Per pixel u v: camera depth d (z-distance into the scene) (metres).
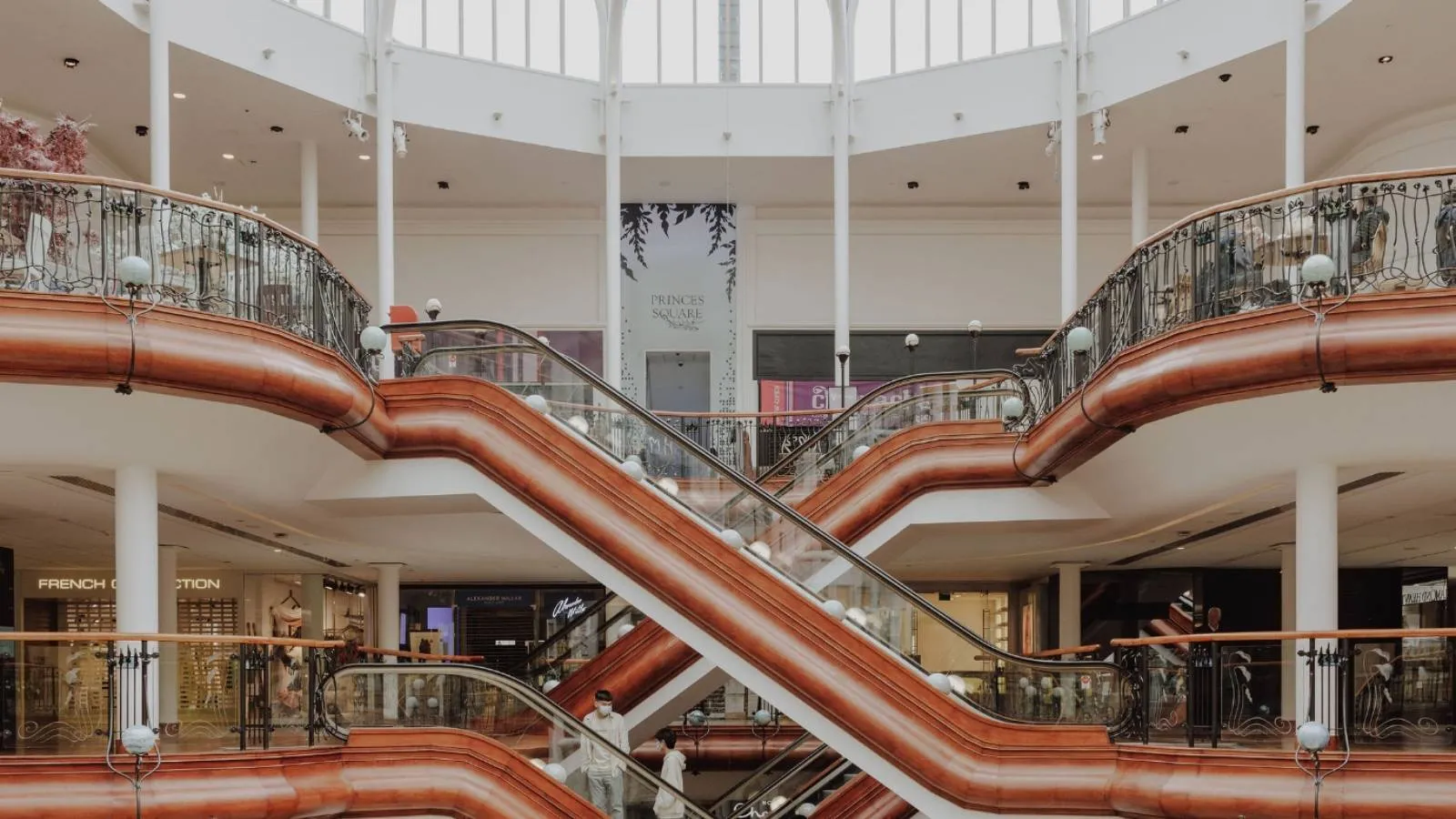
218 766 9.01
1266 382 9.05
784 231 22.42
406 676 10.84
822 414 17.80
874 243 22.41
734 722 18.92
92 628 20.64
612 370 19.25
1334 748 8.68
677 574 10.78
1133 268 10.75
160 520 13.45
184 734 9.23
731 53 20.42
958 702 10.38
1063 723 10.25
